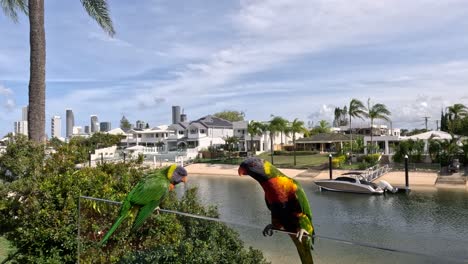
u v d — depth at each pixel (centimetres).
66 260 664
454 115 4922
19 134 1016
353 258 408
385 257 386
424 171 3741
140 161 1012
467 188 3102
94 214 634
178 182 456
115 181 862
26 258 674
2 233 823
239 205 2102
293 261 431
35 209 696
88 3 1405
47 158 965
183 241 576
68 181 729
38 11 1170
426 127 7431
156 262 579
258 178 353
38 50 1163
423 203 2495
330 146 6344
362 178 3164
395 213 2134
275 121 5062
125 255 603
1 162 976
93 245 629
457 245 1248
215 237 561
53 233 665
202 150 6450
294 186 352
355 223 1772
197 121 7719
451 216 2028
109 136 6256
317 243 424
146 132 8300
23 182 793
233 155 6159
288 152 5847
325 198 2777
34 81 1158
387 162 4366
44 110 1175
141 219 432
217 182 3984
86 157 1000
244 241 522
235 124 6969
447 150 3903
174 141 7669
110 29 1454
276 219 371
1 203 802
